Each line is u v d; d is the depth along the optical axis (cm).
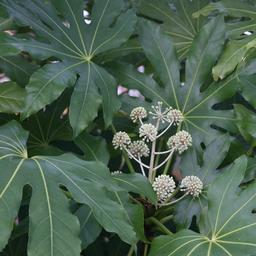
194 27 104
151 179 82
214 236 70
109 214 65
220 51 92
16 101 82
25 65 89
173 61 93
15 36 91
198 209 80
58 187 66
